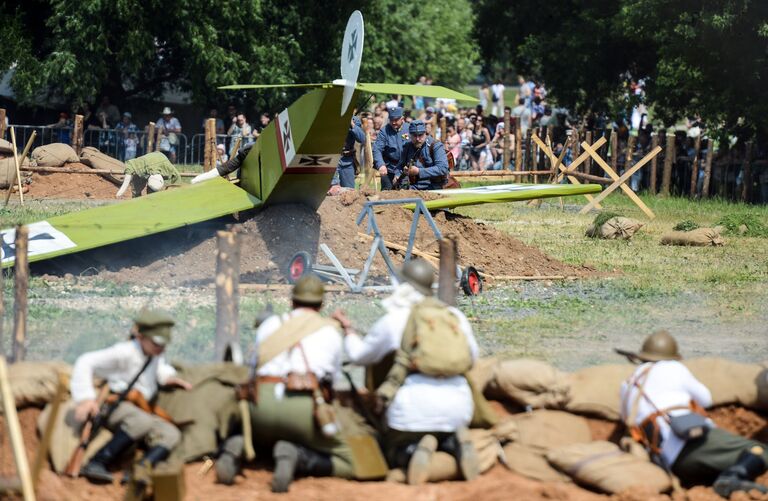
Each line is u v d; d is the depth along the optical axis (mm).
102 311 27250
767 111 70188
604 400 18812
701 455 16641
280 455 16219
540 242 45844
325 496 15984
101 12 84000
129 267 34344
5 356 21703
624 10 75375
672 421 16766
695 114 79500
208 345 23219
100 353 16578
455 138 82625
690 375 17344
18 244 20109
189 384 17484
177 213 34500
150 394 16953
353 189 44125
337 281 32500
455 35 133375
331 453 16828
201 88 89312
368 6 97312
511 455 17844
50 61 84250
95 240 33031
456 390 16922
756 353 24672
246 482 16672
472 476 16844
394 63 111438
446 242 21219
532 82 107375
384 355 17125
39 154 65250
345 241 35031
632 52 86625
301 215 34812
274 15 92750
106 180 64688
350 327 17531
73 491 16000
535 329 27000
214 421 17281
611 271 37562
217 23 88438
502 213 59344
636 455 17094
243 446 16609
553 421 18531
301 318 17016
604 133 78062
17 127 78250
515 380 18953
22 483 14344
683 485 17031
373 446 17031
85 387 16344
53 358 22172
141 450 17016
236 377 17688
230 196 35719
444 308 17250
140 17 83625
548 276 35562
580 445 17594
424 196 40969
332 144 33500
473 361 17250
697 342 25797
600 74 87438
